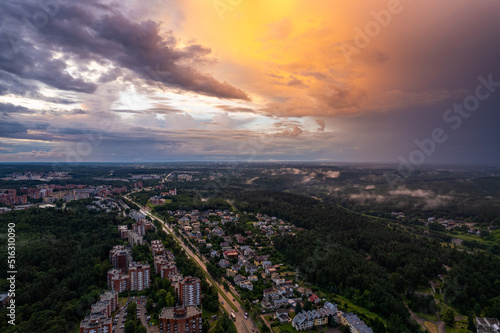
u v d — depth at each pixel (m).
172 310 171.75
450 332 176.12
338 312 190.88
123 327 174.50
